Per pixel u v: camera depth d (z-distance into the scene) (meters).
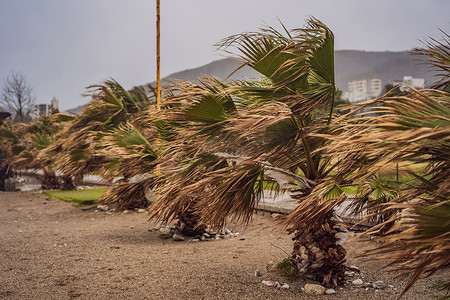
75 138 12.32
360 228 6.60
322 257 4.65
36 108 37.78
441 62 2.78
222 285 4.88
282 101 4.20
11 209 13.91
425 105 2.39
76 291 4.84
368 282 4.82
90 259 6.58
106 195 7.49
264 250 6.91
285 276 5.12
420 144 2.27
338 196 3.72
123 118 12.19
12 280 5.38
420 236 2.22
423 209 2.25
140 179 7.18
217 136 4.38
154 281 5.17
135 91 13.37
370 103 2.54
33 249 7.49
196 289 4.77
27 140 20.38
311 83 4.37
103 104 12.02
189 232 8.32
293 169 4.88
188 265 5.98
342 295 4.38
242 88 4.11
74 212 12.71
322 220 4.63
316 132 4.34
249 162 4.12
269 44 4.01
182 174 5.08
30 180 30.20
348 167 3.70
